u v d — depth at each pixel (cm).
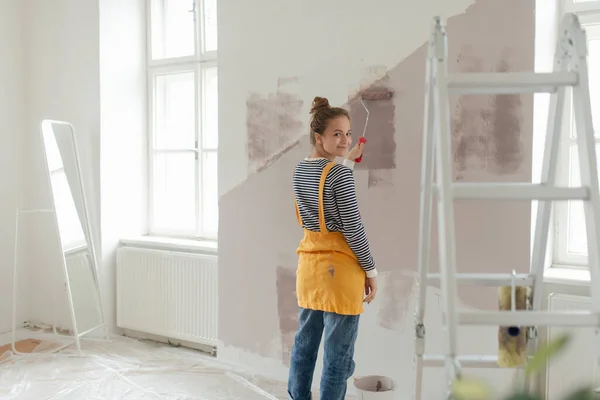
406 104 273
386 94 278
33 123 411
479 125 258
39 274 414
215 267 348
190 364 342
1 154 400
